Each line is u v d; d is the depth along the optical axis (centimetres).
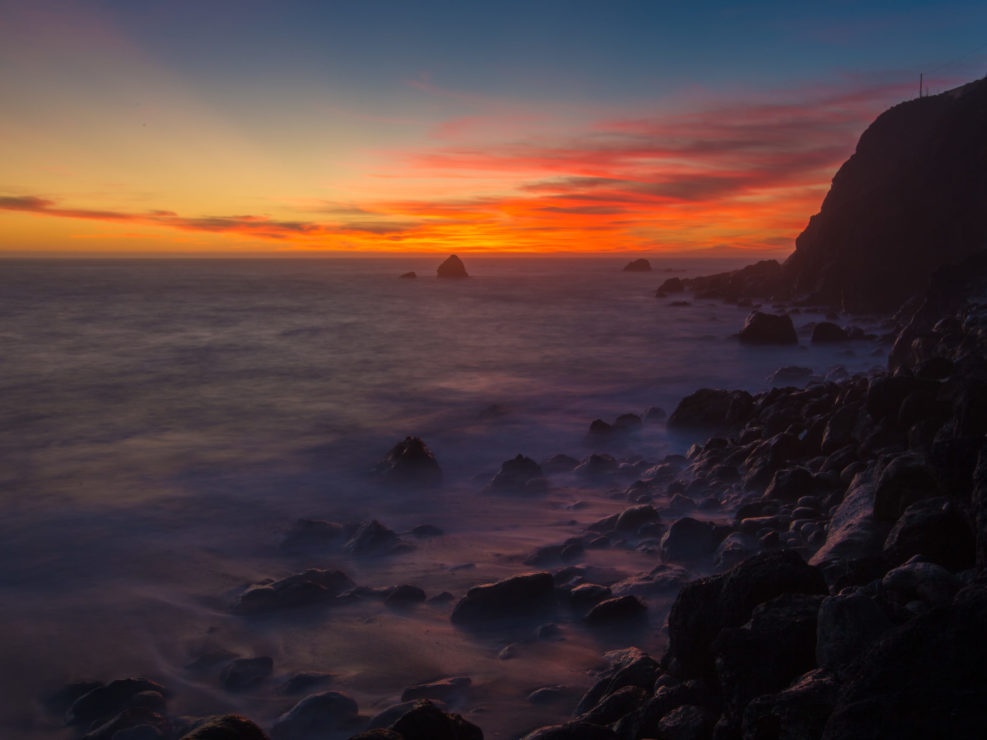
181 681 643
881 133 6706
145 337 4269
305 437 1856
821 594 494
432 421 2053
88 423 2050
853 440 1187
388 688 607
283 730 547
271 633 727
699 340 4041
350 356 3494
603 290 10006
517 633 700
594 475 1399
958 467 627
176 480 1442
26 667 679
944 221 5244
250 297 8175
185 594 849
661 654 628
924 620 320
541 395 2470
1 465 1580
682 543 887
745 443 1518
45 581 901
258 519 1167
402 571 894
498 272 19912
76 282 11519
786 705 351
